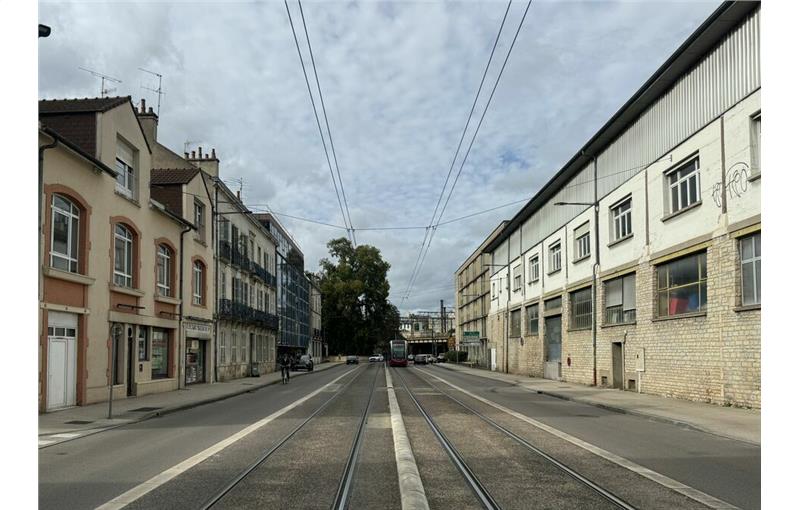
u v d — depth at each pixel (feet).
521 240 161.58
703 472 30.53
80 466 31.96
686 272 71.26
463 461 33.12
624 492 25.98
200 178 108.58
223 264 123.24
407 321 468.34
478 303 242.17
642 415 56.03
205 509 23.16
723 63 62.75
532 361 147.54
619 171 90.89
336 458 33.99
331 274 314.35
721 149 62.75
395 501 24.44
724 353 62.03
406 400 75.05
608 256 95.35
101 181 69.15
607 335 95.55
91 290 66.80
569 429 47.39
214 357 115.96
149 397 78.18
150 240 84.69
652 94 77.71
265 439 41.37
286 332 214.28
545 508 23.50
